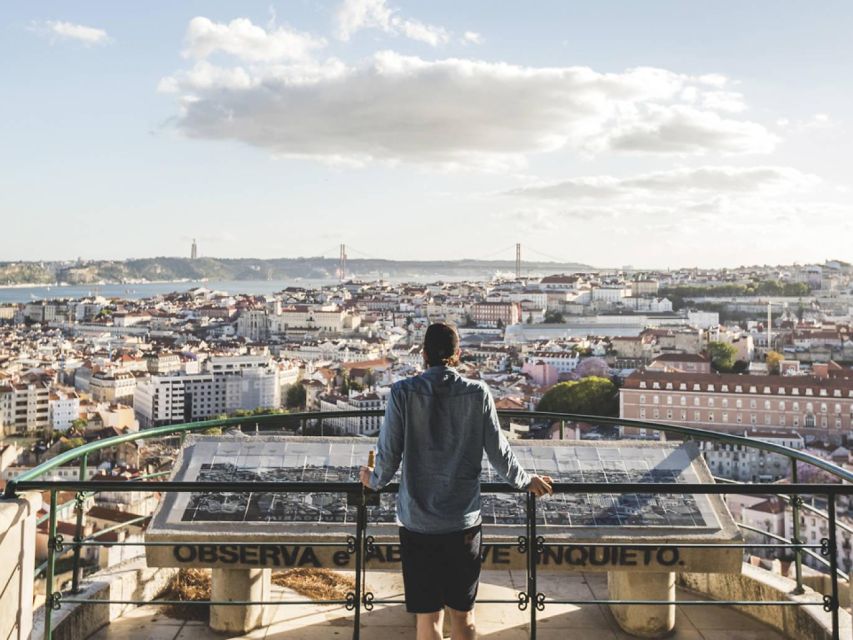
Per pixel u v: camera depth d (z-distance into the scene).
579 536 6.41
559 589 7.99
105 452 97.38
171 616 7.09
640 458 7.29
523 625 6.96
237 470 7.03
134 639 6.64
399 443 4.74
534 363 164.38
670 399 122.00
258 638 6.64
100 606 6.84
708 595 7.82
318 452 7.28
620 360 185.75
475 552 4.84
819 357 188.12
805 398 117.44
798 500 7.03
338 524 6.45
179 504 6.56
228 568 6.40
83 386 175.62
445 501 4.73
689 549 6.38
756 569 7.62
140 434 7.13
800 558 7.07
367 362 191.12
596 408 124.75
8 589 4.66
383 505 6.59
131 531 40.78
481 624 6.97
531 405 128.75
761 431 112.81
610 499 6.75
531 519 5.20
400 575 8.07
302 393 175.12
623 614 6.82
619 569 6.38
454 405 4.74
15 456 114.25
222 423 7.97
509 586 8.08
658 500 6.74
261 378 173.00
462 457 4.76
